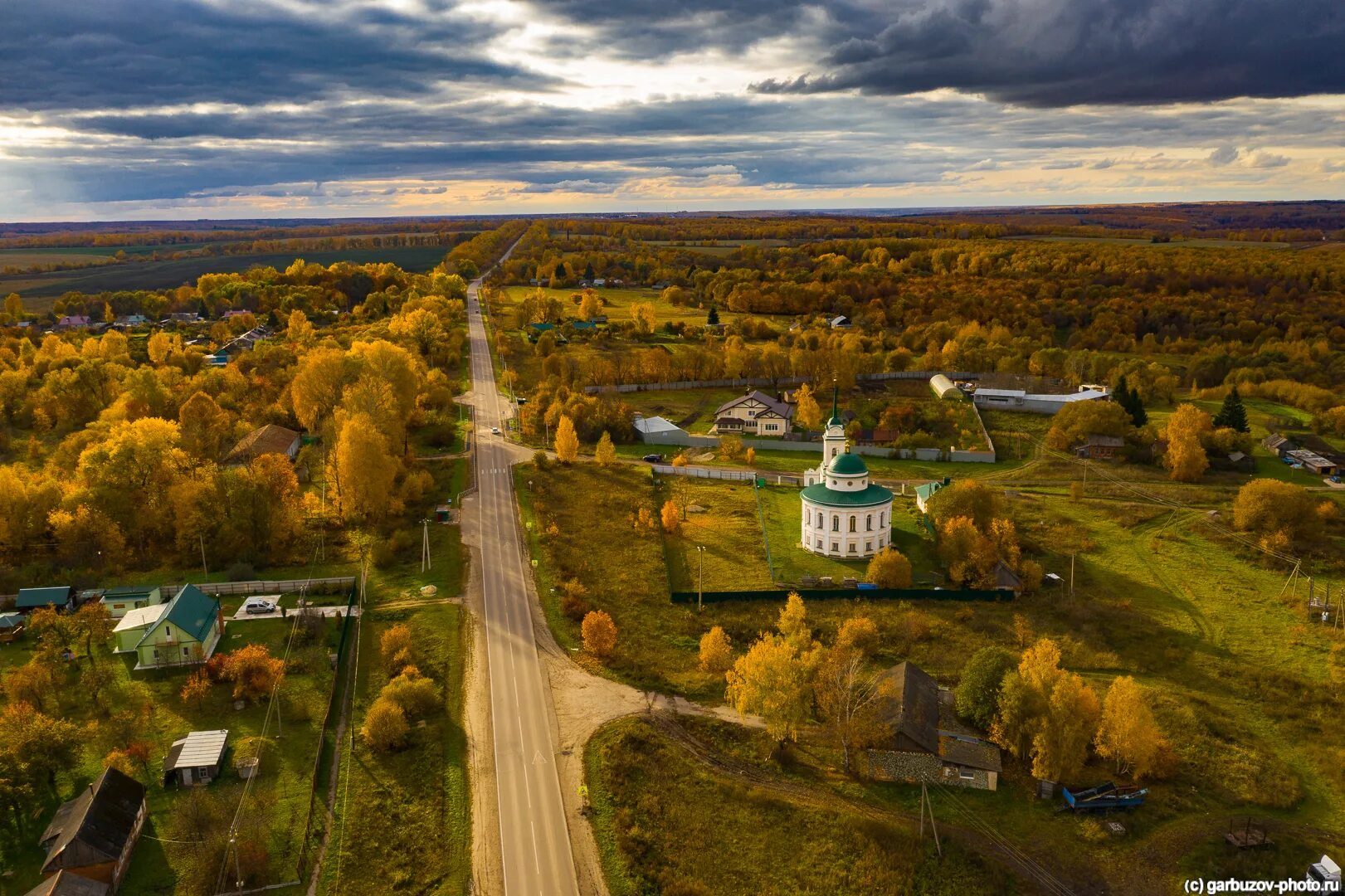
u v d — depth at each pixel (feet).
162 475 416.67
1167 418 643.86
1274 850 233.96
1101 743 261.44
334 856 227.81
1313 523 429.38
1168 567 407.44
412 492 463.83
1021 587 373.81
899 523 451.53
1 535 382.01
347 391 510.17
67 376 602.85
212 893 213.25
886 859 229.66
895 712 272.92
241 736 271.49
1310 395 647.15
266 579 377.91
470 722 282.56
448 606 354.74
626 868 224.94
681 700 297.12
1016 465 567.59
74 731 254.68
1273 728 287.48
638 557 405.80
